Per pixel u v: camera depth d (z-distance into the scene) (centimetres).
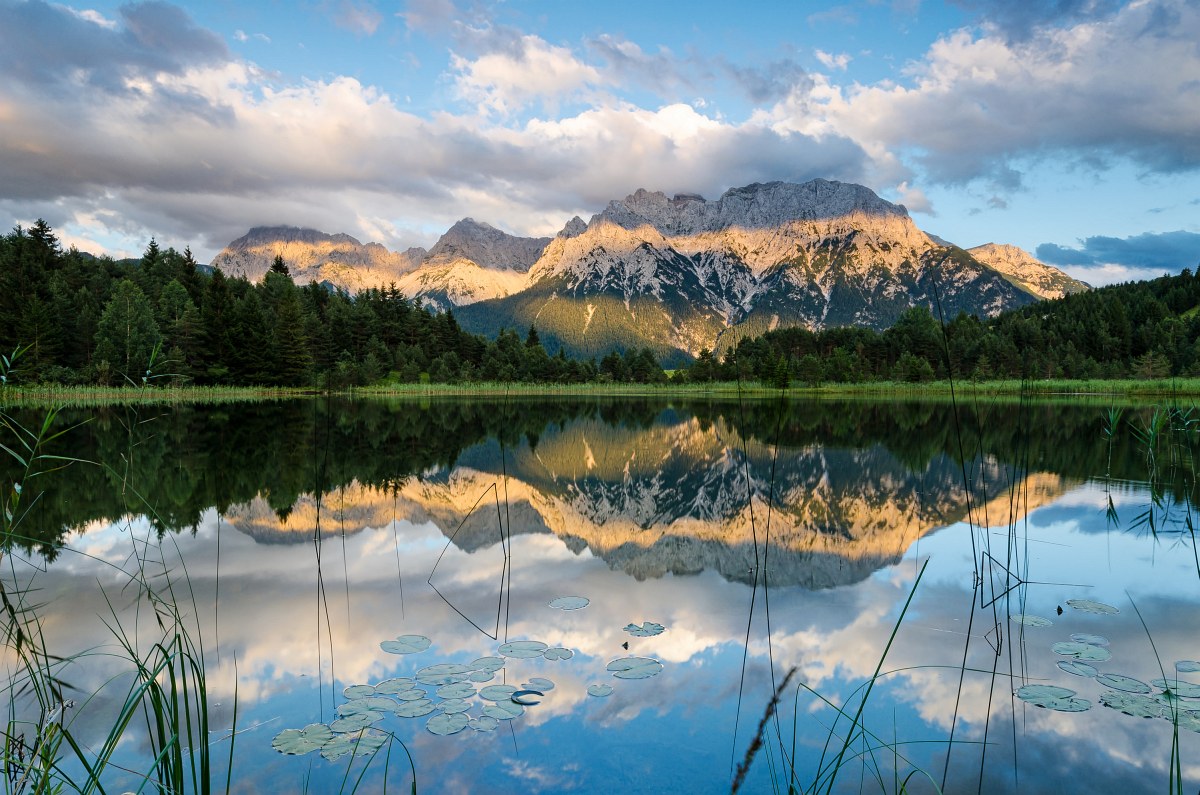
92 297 7300
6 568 780
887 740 436
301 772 393
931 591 744
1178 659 564
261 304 8662
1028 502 1236
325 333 8519
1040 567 831
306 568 809
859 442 2314
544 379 10369
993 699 495
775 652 576
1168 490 1339
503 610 676
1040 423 3055
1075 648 583
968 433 2583
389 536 977
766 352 10788
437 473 1602
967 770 402
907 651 578
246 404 4616
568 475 1670
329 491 1307
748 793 374
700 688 507
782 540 988
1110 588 749
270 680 513
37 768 347
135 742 426
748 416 4006
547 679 520
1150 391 6994
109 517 1039
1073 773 396
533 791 375
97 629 600
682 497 1362
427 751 417
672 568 836
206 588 727
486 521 1101
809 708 479
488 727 446
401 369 9338
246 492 1263
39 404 3784
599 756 411
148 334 5791
